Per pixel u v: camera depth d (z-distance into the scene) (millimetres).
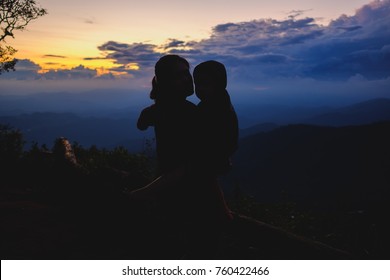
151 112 2348
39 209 5398
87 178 5137
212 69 2135
